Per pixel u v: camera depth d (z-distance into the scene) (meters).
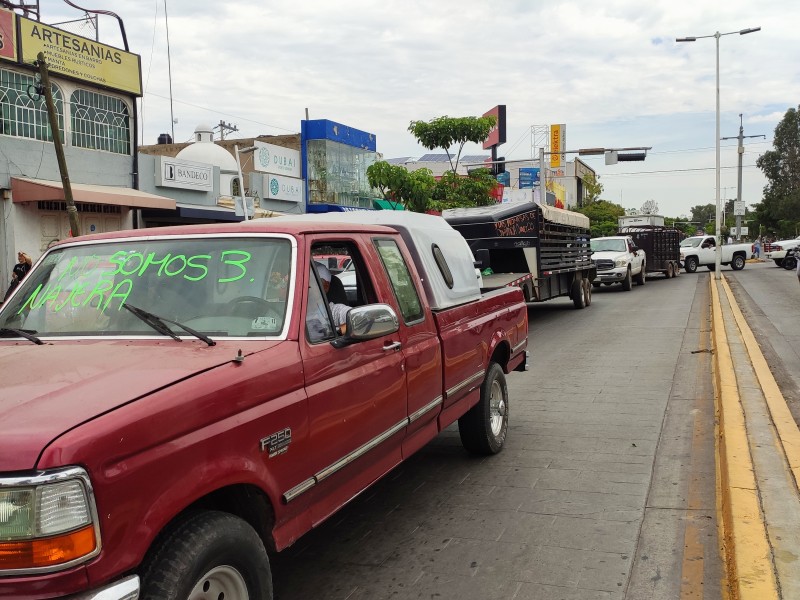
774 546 3.78
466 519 4.88
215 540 2.62
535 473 5.79
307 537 4.66
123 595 2.29
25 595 2.16
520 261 16.16
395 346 4.23
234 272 3.62
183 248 3.78
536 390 9.04
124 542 2.33
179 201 21.98
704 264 38.78
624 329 14.96
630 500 5.12
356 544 4.53
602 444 6.56
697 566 4.06
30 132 17.14
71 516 2.20
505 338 6.43
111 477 2.31
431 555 4.33
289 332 3.36
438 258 5.62
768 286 24.84
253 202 24.81
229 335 3.37
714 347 11.45
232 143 35.31
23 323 3.67
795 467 4.98
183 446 2.59
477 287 6.27
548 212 16.86
